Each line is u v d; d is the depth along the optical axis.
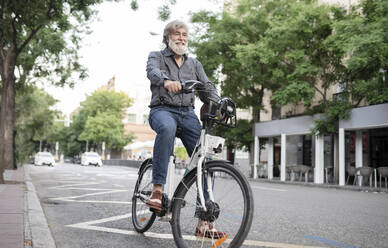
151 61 3.78
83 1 12.34
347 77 18.92
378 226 5.49
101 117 58.25
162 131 3.57
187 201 3.33
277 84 24.84
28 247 3.39
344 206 8.17
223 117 3.45
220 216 3.07
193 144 3.76
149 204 3.60
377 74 17.27
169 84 3.39
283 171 23.22
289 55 19.77
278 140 27.42
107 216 5.62
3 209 5.49
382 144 20.94
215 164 3.16
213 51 24.11
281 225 5.30
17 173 17.45
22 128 43.66
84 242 3.92
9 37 11.92
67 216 5.61
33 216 5.04
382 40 14.85
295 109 26.69
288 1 23.55
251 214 2.86
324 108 20.84
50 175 17.56
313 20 19.72
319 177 20.31
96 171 24.69
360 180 18.14
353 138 21.28
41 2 11.74
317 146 20.45
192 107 3.81
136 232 4.42
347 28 16.11
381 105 16.94
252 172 26.56
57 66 22.73
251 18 24.23
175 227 3.35
